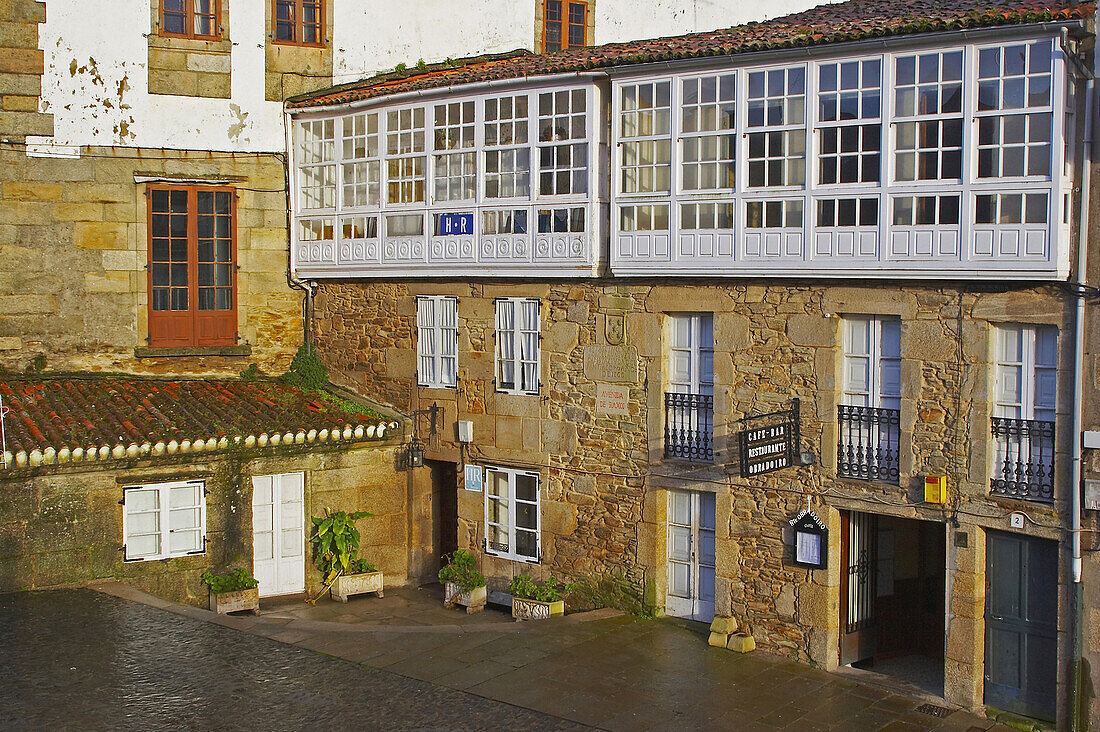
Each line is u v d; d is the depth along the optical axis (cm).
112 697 1050
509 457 1516
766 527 1279
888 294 1180
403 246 1594
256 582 1469
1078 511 1073
